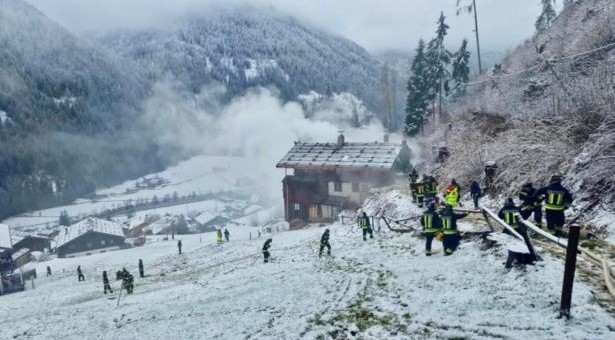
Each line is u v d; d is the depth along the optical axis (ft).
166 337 33.65
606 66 55.83
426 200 64.13
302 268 54.08
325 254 59.88
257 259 73.92
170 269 97.55
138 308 49.67
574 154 49.21
